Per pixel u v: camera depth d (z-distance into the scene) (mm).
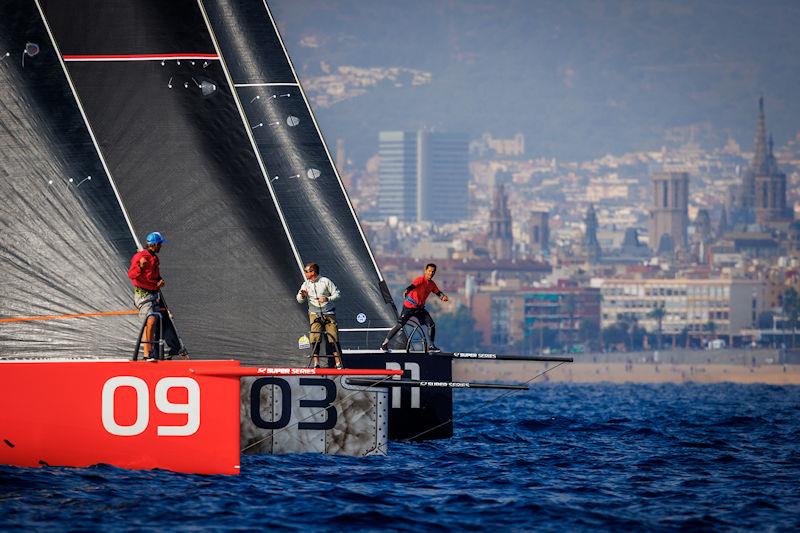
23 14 67125
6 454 58312
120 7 73812
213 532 51875
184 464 59156
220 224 72250
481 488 65875
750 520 58594
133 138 72500
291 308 72000
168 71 73688
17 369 58344
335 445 70188
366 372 62875
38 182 64812
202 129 73250
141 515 54156
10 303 63000
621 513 59531
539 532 54562
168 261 71438
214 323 71250
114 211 64938
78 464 58781
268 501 58531
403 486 65188
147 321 61156
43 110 66000
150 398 58969
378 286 79500
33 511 54031
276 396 69312
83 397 58688
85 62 73062
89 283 63625
